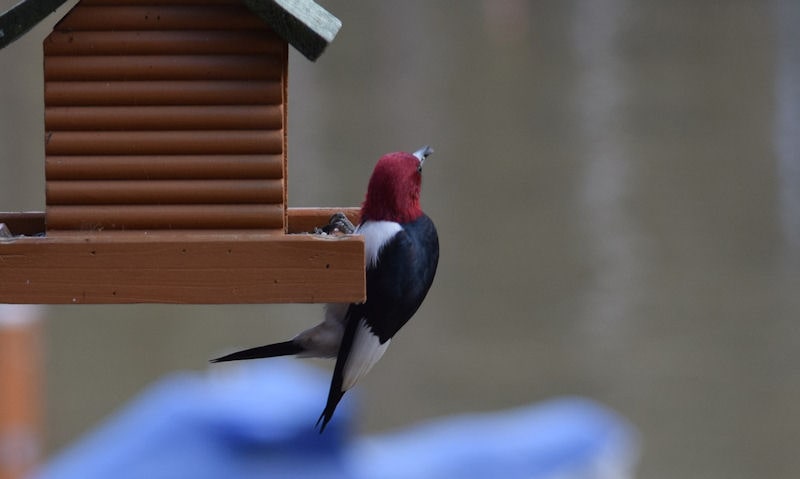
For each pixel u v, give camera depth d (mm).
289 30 4207
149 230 4281
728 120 26719
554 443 9602
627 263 20547
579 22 35094
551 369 17453
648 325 18578
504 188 23266
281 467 8562
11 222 4801
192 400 8906
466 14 35906
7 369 8047
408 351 17969
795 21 34281
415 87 28578
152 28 4258
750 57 31125
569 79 29672
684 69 30297
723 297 19344
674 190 23109
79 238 4160
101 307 18531
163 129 4266
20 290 4145
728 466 15312
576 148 25203
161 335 17969
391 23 34531
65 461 9359
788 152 24672
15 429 8078
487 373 17344
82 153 4266
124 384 16703
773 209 22359
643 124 26531
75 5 4254
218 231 4289
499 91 28656
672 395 16766
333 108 26672
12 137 21844
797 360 17562
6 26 4285
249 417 8602
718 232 21500
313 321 18500
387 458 9141
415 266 4371
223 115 4266
